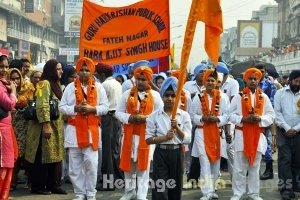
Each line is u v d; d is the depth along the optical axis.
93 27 9.10
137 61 9.02
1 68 6.47
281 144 7.87
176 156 5.94
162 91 6.09
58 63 7.93
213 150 7.69
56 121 7.88
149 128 6.05
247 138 7.40
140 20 9.05
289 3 73.88
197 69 9.12
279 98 7.95
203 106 7.71
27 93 8.06
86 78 7.30
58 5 77.88
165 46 9.05
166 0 9.01
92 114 7.26
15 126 8.06
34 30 62.72
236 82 9.41
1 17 47.97
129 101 7.12
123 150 7.22
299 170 8.00
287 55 47.53
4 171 6.64
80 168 7.35
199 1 5.57
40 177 7.95
